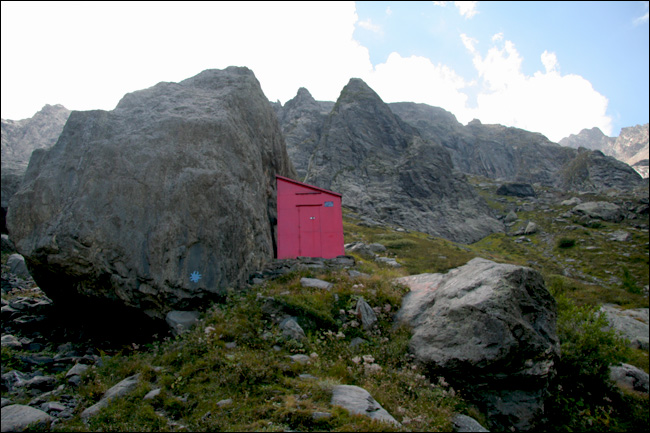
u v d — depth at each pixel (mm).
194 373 8805
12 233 13523
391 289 14312
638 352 22125
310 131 146500
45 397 8406
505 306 10758
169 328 12555
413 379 10266
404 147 124000
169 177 13820
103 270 12555
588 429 11906
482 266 12891
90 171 13469
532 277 11938
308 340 11125
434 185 108312
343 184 106000
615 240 76812
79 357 11570
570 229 88688
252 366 8711
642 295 43250
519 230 95750
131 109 16109
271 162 20984
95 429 6902
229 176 15164
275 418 6766
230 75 20500
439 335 11234
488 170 192625
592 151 168875
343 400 7586
